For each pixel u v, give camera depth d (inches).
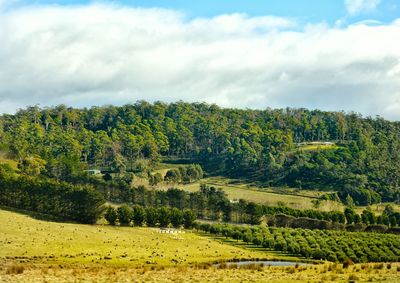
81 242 4608.8
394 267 2500.0
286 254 4955.7
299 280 2063.2
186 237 5693.9
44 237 4648.1
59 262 3494.1
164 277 2272.4
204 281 2094.0
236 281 2073.1
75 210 6392.7
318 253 4653.1
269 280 2084.2
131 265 3452.3
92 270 2669.8
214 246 5177.2
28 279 2182.6
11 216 5841.5
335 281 2001.7
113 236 5211.6
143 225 6565.0
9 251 3855.8
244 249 5196.9
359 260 4431.6
